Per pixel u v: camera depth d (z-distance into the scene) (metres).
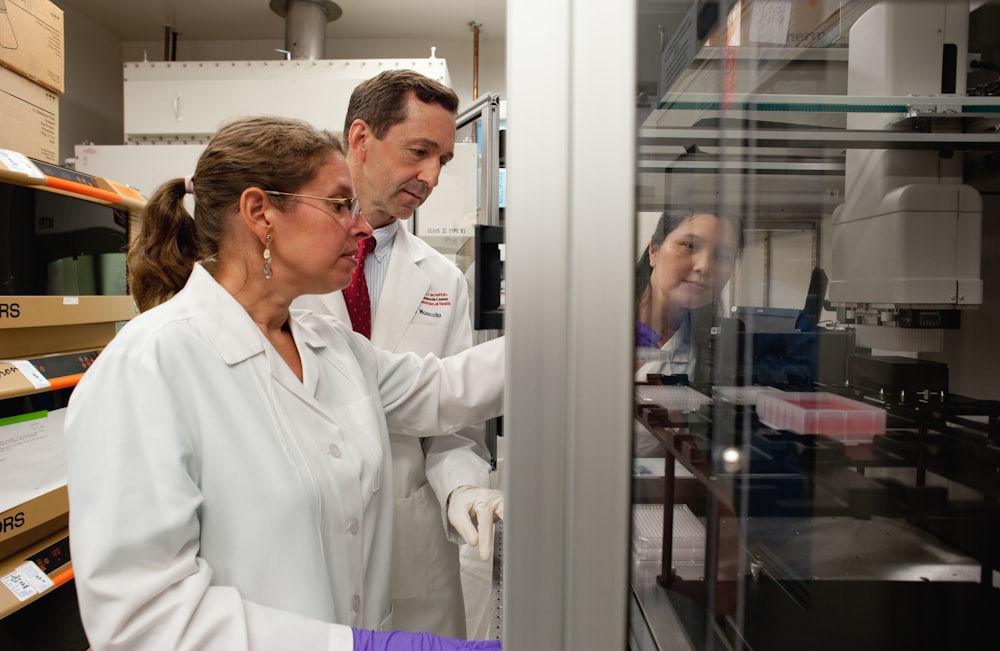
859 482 0.55
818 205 0.62
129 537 0.59
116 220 1.54
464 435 1.36
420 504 1.20
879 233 0.64
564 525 0.39
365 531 0.86
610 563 0.39
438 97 1.13
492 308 0.81
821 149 0.61
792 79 0.62
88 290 1.44
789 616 0.50
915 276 0.63
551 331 0.38
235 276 0.79
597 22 0.37
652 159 0.43
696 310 0.52
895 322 0.65
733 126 0.54
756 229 0.57
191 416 0.69
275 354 0.78
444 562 1.25
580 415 0.39
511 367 0.38
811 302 0.61
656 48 0.41
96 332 1.51
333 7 2.86
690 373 0.51
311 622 0.66
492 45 3.24
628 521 0.39
